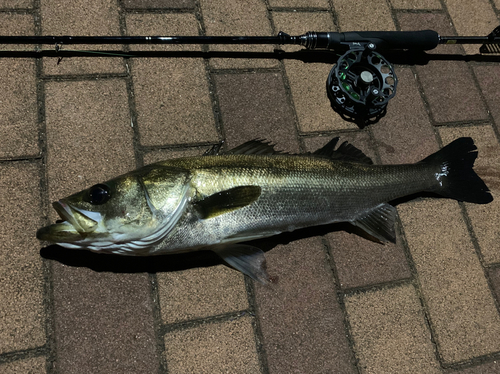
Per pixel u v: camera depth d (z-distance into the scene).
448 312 0.50
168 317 0.45
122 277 0.45
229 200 0.42
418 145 0.56
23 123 0.48
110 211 0.40
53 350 0.42
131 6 0.54
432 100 0.58
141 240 0.41
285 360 0.45
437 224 0.53
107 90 0.50
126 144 0.49
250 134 0.53
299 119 0.54
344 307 0.48
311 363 0.46
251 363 0.45
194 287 0.46
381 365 0.47
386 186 0.49
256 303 0.46
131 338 0.44
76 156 0.48
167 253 0.43
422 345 0.48
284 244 0.49
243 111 0.53
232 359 0.45
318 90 0.56
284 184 0.44
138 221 0.40
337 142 0.52
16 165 0.46
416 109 0.58
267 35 0.58
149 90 0.51
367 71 0.53
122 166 0.49
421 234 0.52
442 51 0.61
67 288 0.44
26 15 0.51
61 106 0.49
